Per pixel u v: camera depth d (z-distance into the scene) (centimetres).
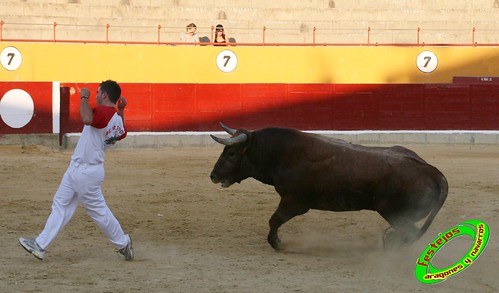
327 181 1208
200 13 3981
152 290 992
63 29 3756
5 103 2878
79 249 1261
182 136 3175
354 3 4184
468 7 4188
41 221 1512
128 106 3189
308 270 1125
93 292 978
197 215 1616
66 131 3070
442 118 3344
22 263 1148
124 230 1452
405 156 1198
